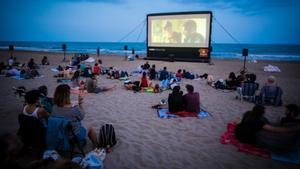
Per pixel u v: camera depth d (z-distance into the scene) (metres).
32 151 4.07
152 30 25.94
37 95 4.04
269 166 3.79
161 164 3.81
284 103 8.08
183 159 3.99
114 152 4.20
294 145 4.00
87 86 9.13
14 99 7.78
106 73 14.22
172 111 6.39
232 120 6.07
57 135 3.53
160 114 6.35
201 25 23.20
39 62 22.36
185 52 24.53
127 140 4.74
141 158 3.99
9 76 12.71
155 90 9.34
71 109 3.85
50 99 5.32
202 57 23.73
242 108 7.27
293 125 3.99
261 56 40.66
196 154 4.19
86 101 7.85
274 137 4.02
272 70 18.06
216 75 15.36
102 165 3.45
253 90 7.98
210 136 5.01
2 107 6.83
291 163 3.87
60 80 11.32
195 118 6.15
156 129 5.37
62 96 3.88
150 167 3.71
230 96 8.98
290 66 22.19
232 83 10.24
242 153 4.23
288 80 13.58
